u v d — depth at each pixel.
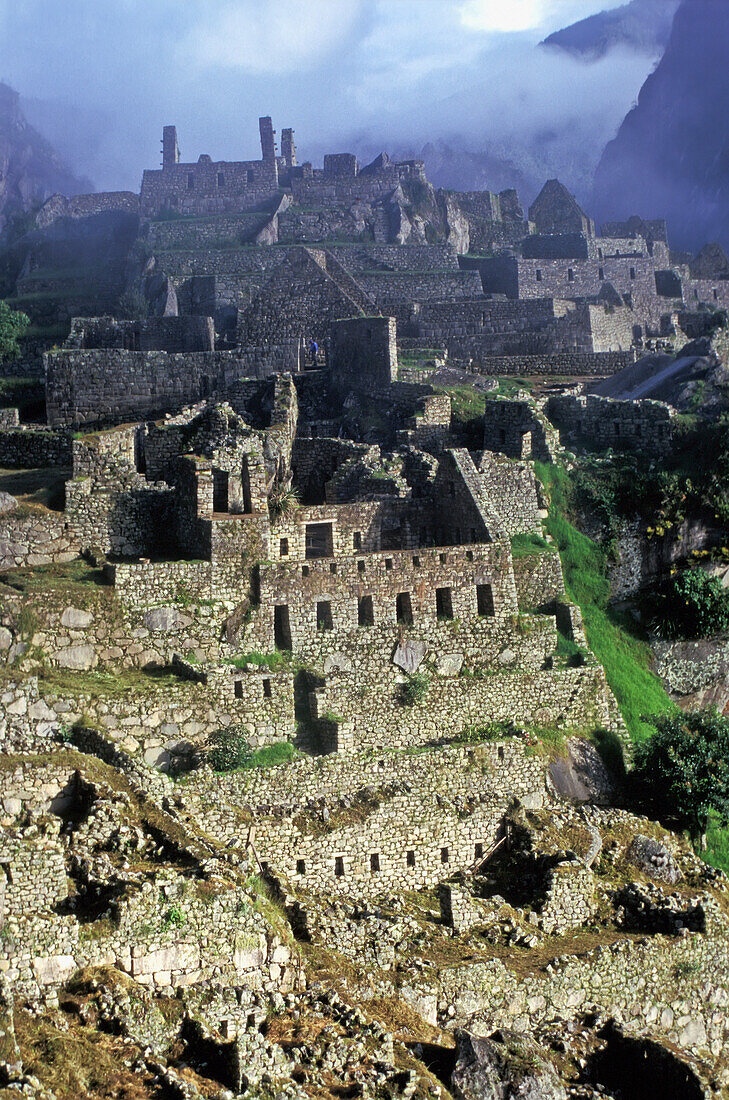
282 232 122.56
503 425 83.69
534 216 139.00
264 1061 48.66
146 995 49.78
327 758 63.62
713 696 81.12
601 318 108.38
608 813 67.94
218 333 104.88
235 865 54.84
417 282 115.25
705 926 62.66
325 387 91.56
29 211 140.12
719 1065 61.12
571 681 72.62
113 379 90.62
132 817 55.66
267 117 128.50
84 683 63.12
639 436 87.25
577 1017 58.53
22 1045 46.50
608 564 81.06
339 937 56.28
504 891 63.25
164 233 120.75
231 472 70.38
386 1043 51.81
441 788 65.12
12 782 55.50
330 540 74.50
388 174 127.56
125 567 66.50
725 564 82.94
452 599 71.62
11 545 70.19
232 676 64.56
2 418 89.12
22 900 50.75
